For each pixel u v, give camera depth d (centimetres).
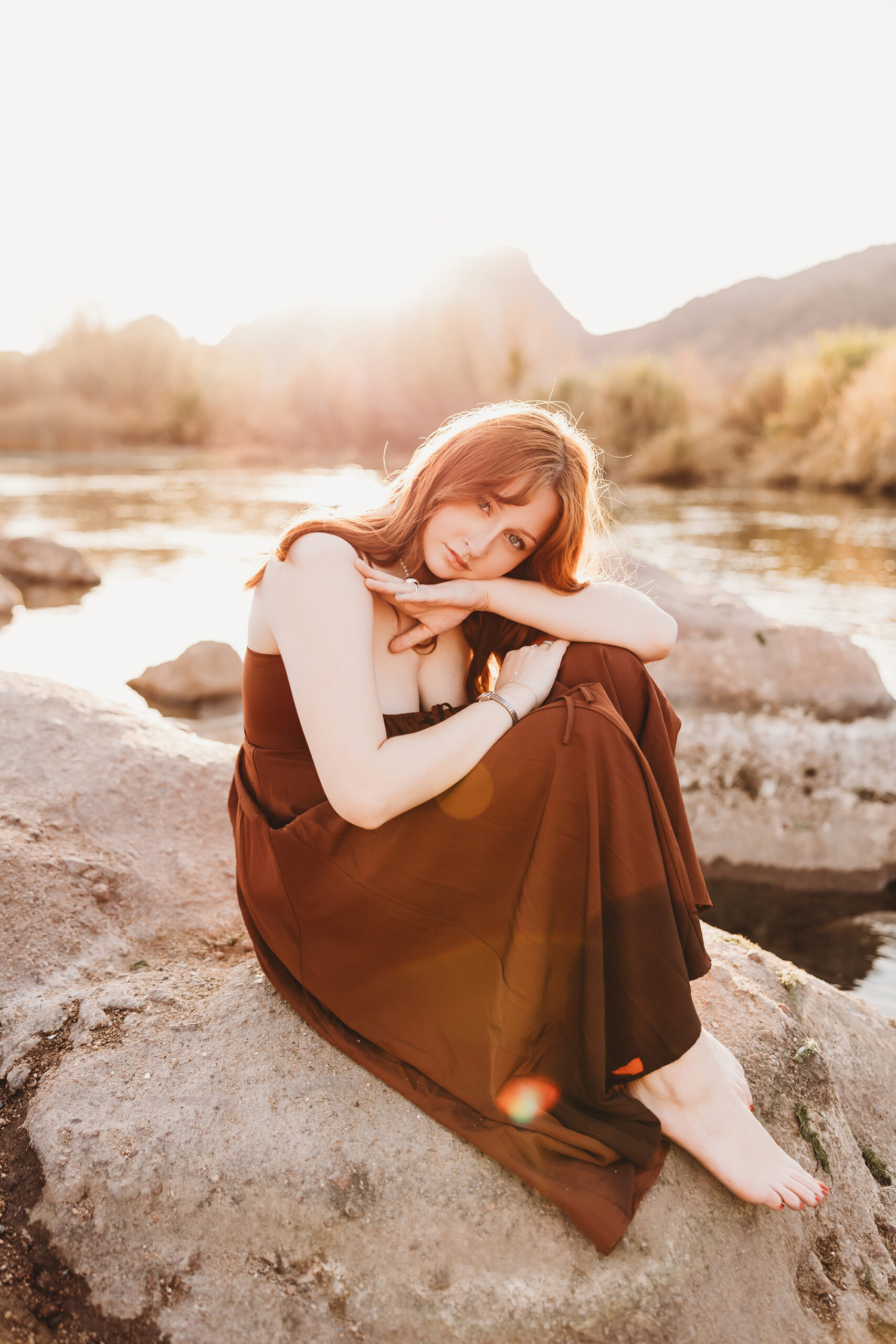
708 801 400
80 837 247
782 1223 165
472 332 4634
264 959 186
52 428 4875
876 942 336
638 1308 143
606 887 157
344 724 153
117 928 224
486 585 177
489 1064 161
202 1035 181
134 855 248
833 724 407
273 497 1984
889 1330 159
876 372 2441
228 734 509
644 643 179
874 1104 210
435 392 4681
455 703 192
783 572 1032
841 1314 158
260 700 176
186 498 1930
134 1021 185
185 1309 141
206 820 269
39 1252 146
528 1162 151
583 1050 159
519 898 159
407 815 160
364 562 164
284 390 5075
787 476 2606
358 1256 146
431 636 177
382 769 152
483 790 158
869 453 2319
